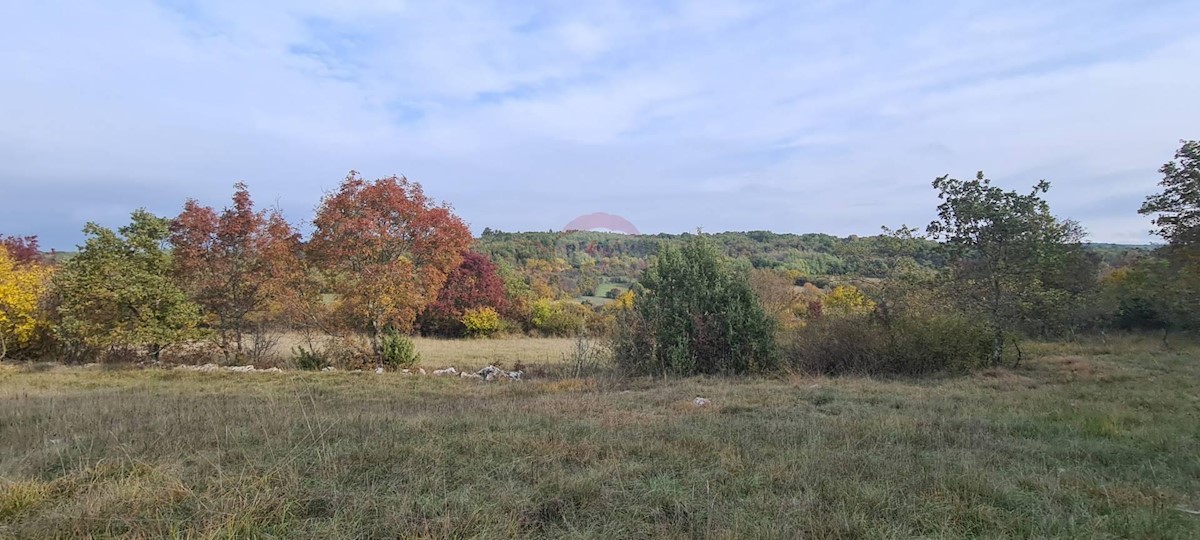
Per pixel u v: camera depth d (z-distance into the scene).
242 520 3.93
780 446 6.23
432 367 18.11
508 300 37.28
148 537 3.76
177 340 17.05
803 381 12.95
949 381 12.48
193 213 17.48
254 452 5.71
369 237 16.97
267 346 18.56
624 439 6.40
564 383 12.98
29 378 13.89
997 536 3.89
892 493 4.64
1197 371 12.86
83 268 16.50
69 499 4.45
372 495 4.47
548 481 4.89
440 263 18.05
